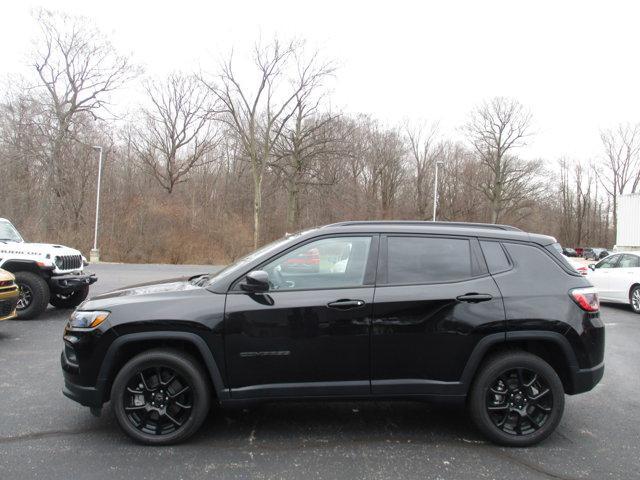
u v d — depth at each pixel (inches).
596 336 159.2
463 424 174.7
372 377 154.5
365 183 2142.0
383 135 2153.1
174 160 1644.9
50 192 1285.7
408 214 2171.5
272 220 1632.6
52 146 1293.1
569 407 195.6
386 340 153.4
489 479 133.5
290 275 159.2
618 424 176.9
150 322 150.2
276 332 151.8
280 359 152.3
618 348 306.3
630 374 245.8
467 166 2266.2
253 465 140.2
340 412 185.5
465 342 153.7
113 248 1239.5
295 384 153.0
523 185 2220.7
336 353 152.9
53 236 1238.9
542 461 145.2
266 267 159.3
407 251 161.9
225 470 136.8
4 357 255.1
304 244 161.5
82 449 149.3
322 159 1550.2
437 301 154.1
